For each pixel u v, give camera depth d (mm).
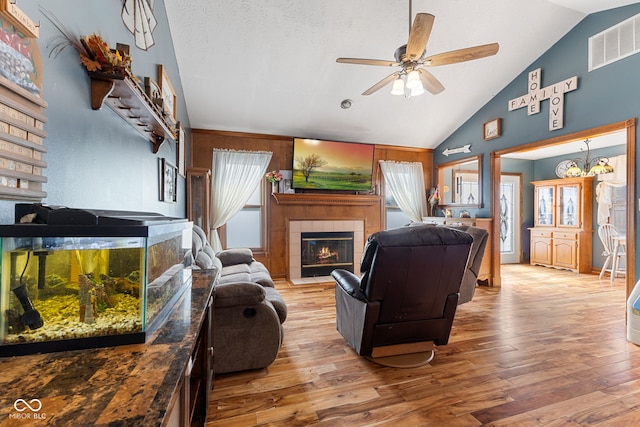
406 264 1899
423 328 2205
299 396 1830
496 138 4562
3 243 740
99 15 1396
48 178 991
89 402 571
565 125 3586
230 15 2910
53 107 1022
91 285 810
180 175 3400
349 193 5414
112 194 1510
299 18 3002
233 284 2049
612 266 4895
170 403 580
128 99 1468
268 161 4891
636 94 2922
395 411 1695
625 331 2844
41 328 773
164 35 2705
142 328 846
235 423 1593
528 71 4035
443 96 4477
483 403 1766
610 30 3139
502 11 3182
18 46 829
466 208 5164
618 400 1790
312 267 5152
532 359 2297
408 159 5918
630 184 2938
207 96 3994
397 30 3225
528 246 6855
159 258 991
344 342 2594
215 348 1985
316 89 4059
